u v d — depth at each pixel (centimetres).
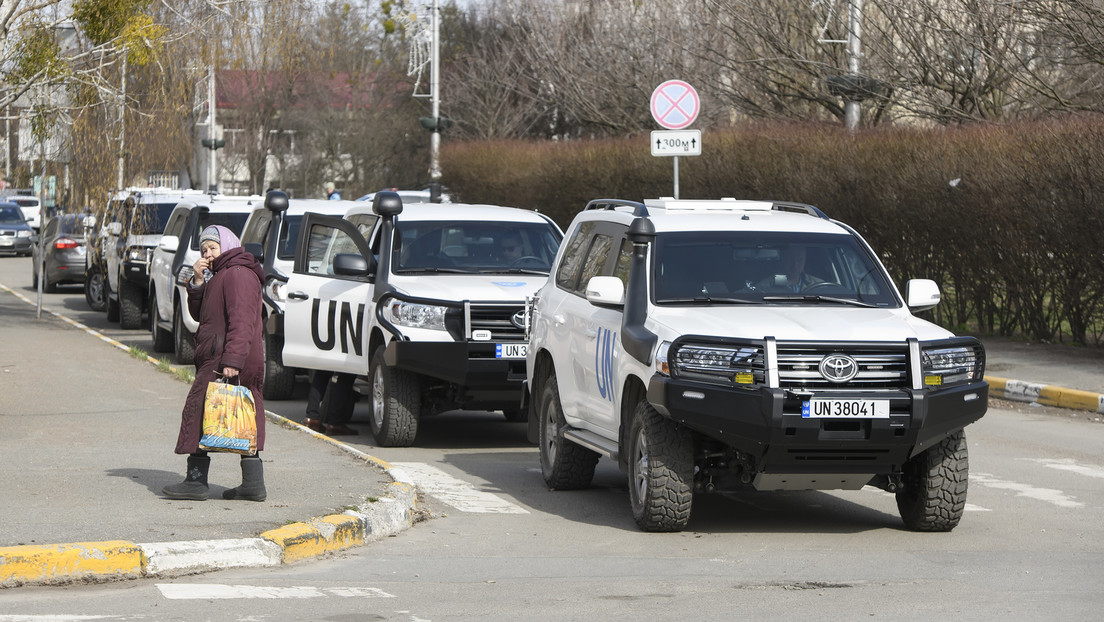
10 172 7538
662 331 2650
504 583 2275
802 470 2578
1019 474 3481
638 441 2733
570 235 3422
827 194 6469
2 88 6981
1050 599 2156
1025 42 7025
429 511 2922
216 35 7238
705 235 2922
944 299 6353
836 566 2425
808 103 8744
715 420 2520
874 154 6262
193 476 2723
